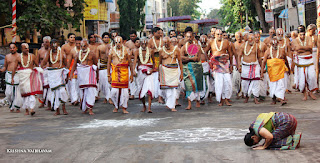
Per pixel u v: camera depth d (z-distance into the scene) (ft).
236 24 151.94
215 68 36.06
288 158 16.63
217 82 36.09
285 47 34.88
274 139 18.17
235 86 42.16
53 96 34.12
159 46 36.19
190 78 34.73
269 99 40.37
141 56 33.73
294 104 34.86
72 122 29.37
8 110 39.22
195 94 35.12
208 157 17.31
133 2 143.33
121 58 33.19
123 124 27.32
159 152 18.51
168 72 33.76
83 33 100.58
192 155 17.74
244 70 37.45
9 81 37.11
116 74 33.37
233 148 18.75
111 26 142.82
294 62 38.45
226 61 36.06
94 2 99.71
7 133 25.08
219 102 38.83
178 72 34.86
